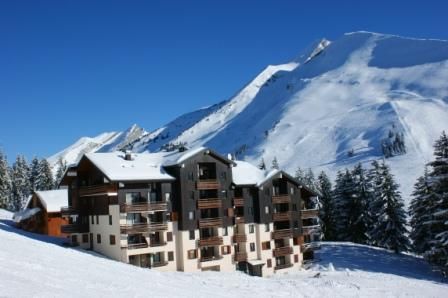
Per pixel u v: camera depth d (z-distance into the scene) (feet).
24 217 277.85
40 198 283.18
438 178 234.79
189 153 220.43
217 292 152.76
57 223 276.82
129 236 207.31
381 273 232.12
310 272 239.30
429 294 185.68
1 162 378.53
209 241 220.64
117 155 226.58
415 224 275.80
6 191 390.01
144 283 141.79
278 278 217.36
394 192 296.92
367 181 332.39
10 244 153.79
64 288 107.76
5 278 101.45
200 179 227.40
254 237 241.55
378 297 174.91
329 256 272.10
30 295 91.81
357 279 209.56
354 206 334.24
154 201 214.48
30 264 125.90
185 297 132.36
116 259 201.98
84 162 222.69
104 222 211.41
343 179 342.23
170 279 163.84
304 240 266.16
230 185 234.38
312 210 268.82
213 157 230.07
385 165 303.07
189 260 214.07
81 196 223.30
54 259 146.72
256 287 173.78
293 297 162.50
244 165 260.62
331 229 355.36
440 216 233.35
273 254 244.63
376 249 298.56
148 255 207.92
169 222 212.84
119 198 201.67
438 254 228.02
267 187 249.14
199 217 220.23
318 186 399.03
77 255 172.14
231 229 232.12
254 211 244.01
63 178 232.12
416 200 277.64
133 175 206.90
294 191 262.88
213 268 222.48
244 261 232.94
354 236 333.83
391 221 294.05
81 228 221.87
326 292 175.94
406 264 265.95
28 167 456.86
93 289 115.34
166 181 214.69
